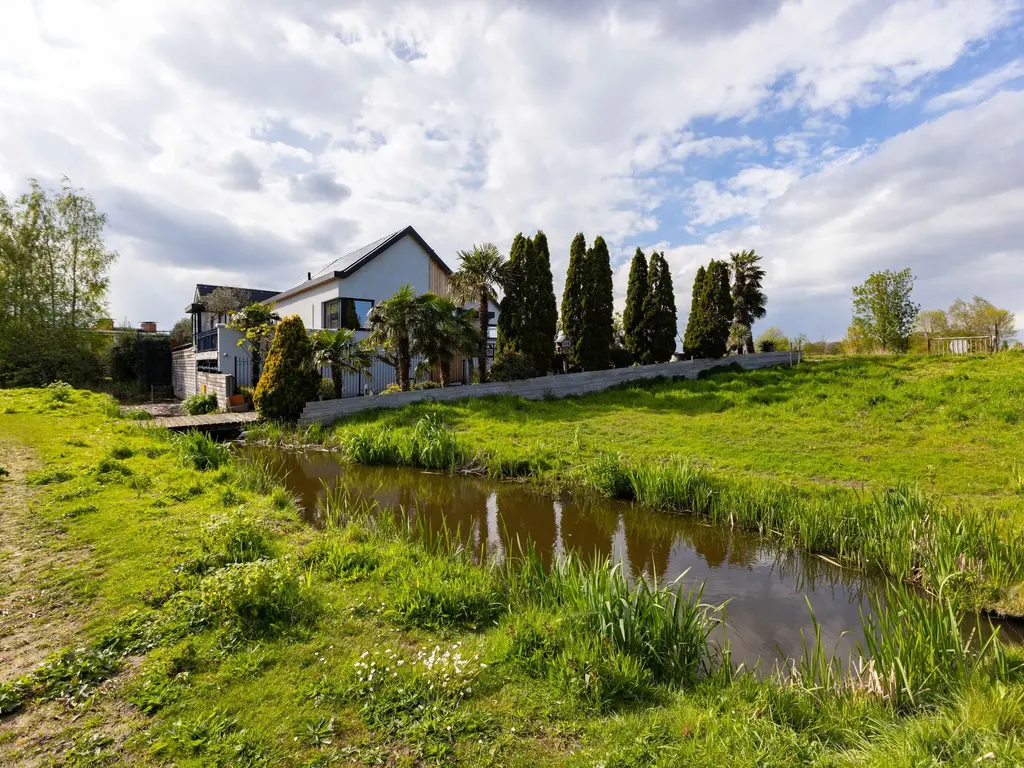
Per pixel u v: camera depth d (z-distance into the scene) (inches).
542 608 167.3
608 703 118.4
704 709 118.6
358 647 135.8
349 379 775.7
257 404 589.3
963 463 368.8
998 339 872.9
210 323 1208.2
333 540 213.2
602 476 364.5
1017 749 97.2
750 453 422.0
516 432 519.5
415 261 955.3
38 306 909.8
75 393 710.5
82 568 173.8
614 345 919.0
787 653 170.2
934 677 133.6
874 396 577.9
